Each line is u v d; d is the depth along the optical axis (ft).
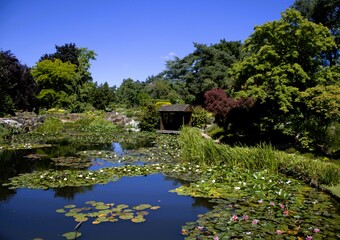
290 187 23.30
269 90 40.57
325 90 35.50
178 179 27.45
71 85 121.80
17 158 37.99
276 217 17.02
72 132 73.36
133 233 15.67
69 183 25.29
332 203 19.94
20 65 68.95
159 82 140.36
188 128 55.31
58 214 18.42
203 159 32.89
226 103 57.26
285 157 29.94
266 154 29.86
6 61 65.00
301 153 35.45
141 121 79.51
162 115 80.74
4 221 17.40
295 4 75.66
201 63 106.83
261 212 17.81
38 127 73.31
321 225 15.99
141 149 45.34
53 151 44.32
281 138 45.44
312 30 40.11
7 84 63.52
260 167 29.76
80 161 35.88
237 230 15.24
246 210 18.20
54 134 67.26
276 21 41.91
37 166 33.01
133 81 183.62
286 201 19.75
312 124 36.29
